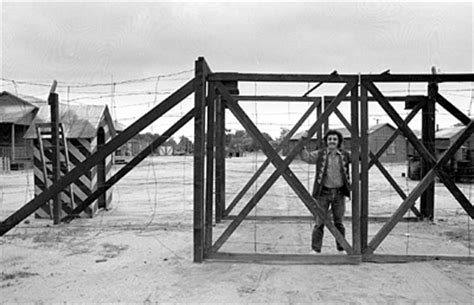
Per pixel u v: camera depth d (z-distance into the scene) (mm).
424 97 7840
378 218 8117
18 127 29859
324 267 4793
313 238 5465
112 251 5633
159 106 5031
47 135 8445
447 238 6449
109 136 9945
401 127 4996
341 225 5488
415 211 8055
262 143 5027
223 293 3965
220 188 8109
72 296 3928
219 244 5156
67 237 6523
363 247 5020
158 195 12578
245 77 5156
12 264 5035
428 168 7789
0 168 26578
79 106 9086
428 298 3811
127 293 3994
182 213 9008
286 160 4988
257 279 4375
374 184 16422
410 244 6043
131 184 16328
